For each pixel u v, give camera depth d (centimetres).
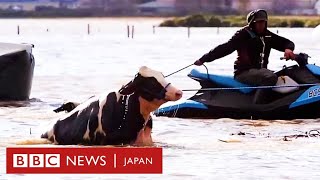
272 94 3609
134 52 9688
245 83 3609
